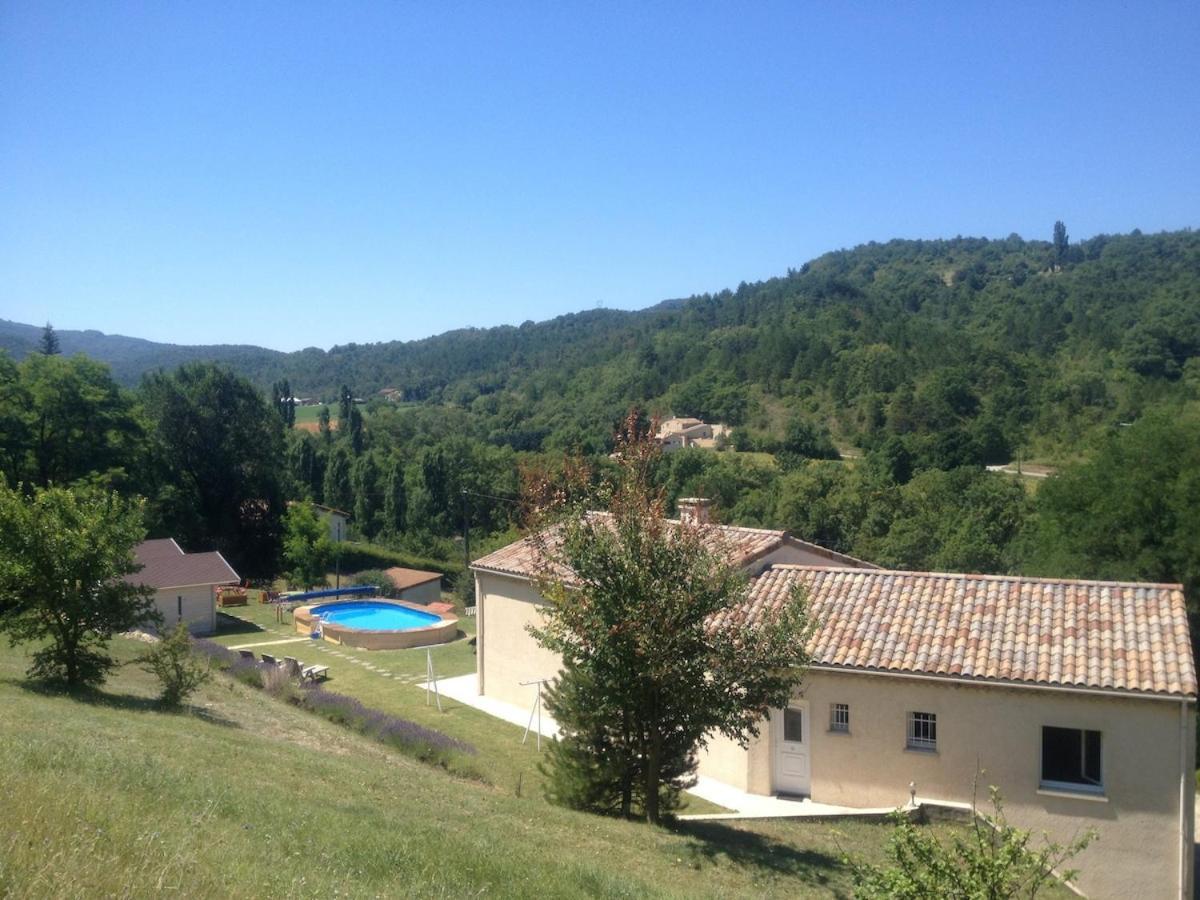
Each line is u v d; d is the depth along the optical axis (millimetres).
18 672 19188
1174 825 15297
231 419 59875
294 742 17094
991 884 8305
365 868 8938
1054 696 16031
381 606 43344
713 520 14570
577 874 10461
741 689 13648
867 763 17406
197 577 37281
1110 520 29312
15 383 45562
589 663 13516
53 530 17750
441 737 19656
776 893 11898
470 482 74250
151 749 12844
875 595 19078
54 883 6113
